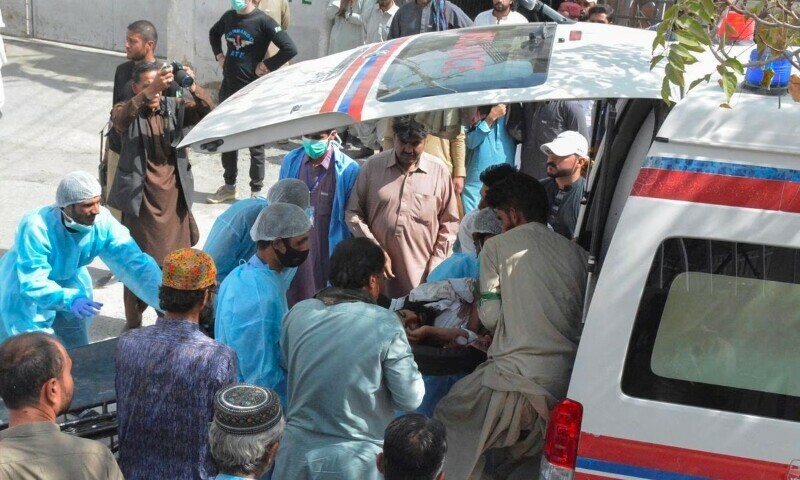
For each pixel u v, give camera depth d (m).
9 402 2.89
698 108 3.27
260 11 8.97
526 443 3.98
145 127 6.14
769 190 3.20
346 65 4.18
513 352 3.85
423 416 2.92
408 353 3.66
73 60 12.72
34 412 2.89
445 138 6.78
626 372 3.30
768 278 3.22
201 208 8.70
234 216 5.14
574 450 3.35
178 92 6.26
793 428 3.24
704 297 3.26
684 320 3.28
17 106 10.85
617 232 3.28
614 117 3.86
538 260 3.93
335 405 3.62
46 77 11.93
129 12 13.14
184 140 3.63
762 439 3.26
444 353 4.30
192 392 3.43
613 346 3.29
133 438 3.48
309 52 11.42
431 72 3.75
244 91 4.26
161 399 3.43
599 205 3.86
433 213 5.73
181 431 3.45
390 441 2.83
